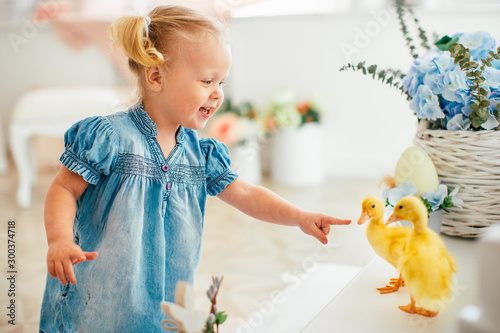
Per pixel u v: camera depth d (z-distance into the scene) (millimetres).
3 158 3254
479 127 894
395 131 2951
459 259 814
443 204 875
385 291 761
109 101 2486
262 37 3092
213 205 2547
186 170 872
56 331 850
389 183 939
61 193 782
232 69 3113
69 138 802
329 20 2951
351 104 2996
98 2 3133
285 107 2879
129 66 847
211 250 1956
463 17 2682
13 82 3623
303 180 2891
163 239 826
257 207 919
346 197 2590
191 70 776
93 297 800
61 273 673
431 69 914
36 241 2023
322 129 3062
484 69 883
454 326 651
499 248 546
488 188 879
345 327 662
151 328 815
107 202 805
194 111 799
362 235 2033
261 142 3123
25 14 3426
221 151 938
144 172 816
